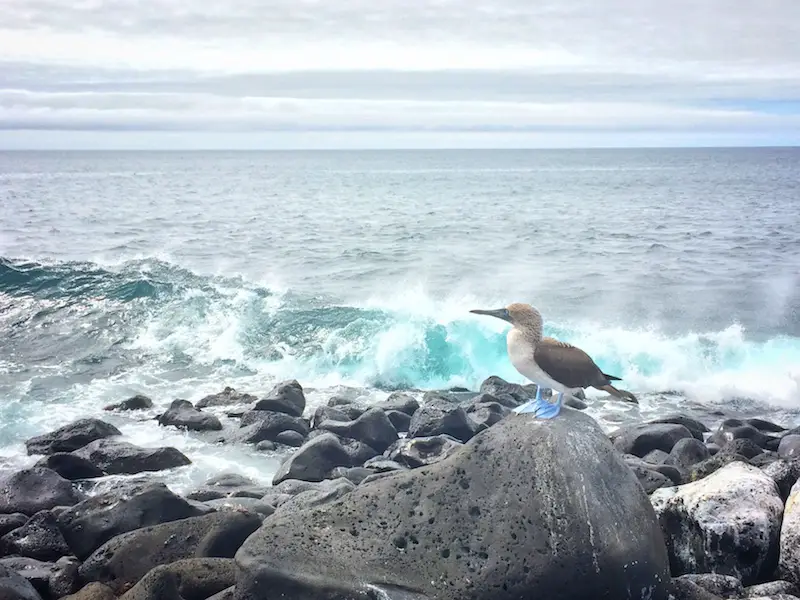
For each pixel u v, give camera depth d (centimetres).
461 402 1772
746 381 1981
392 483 819
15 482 1218
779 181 9575
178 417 1628
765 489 921
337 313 2291
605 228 4603
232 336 2223
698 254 3659
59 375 1978
